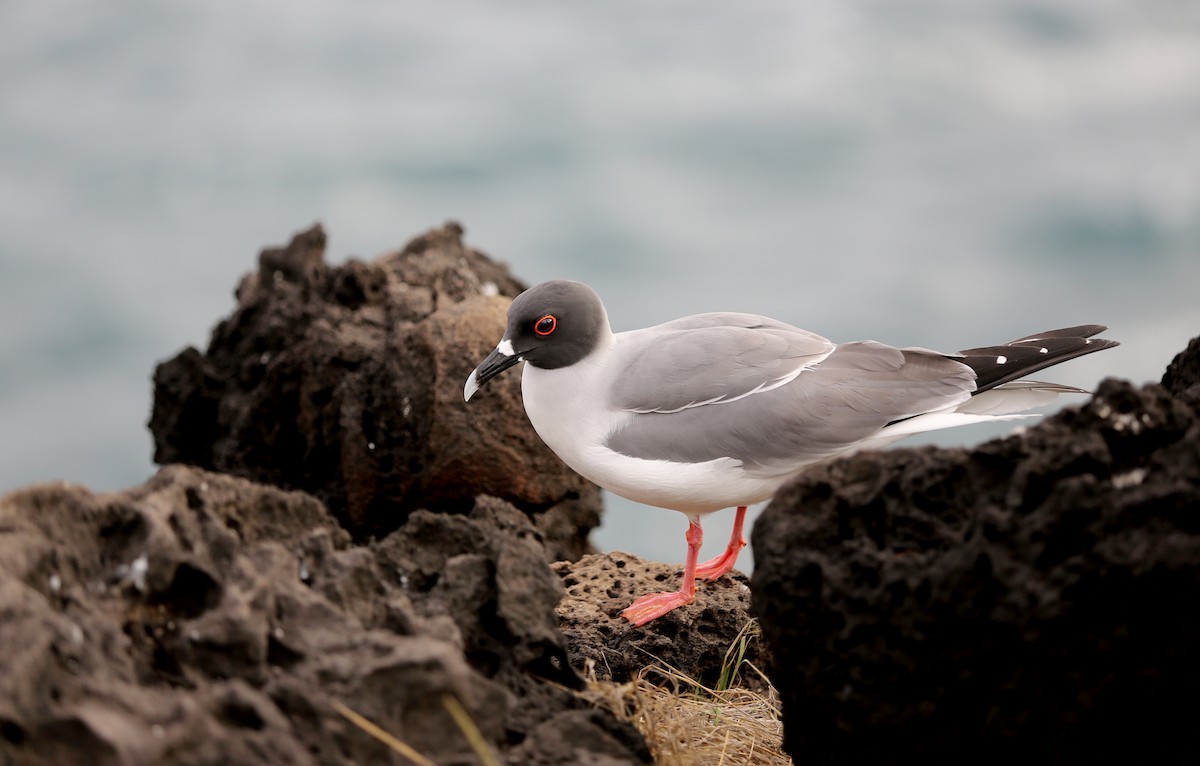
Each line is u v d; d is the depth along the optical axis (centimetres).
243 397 1554
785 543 711
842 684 700
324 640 661
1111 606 630
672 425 1042
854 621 686
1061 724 653
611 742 713
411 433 1396
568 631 1020
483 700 672
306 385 1454
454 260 1620
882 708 689
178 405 1628
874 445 1044
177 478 714
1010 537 646
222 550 682
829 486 714
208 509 699
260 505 743
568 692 739
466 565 753
